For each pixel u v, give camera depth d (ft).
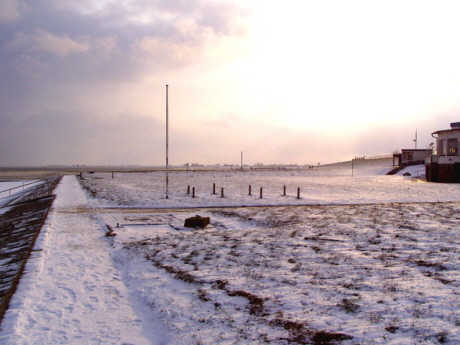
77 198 108.17
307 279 30.27
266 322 23.38
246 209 80.64
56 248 47.37
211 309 26.27
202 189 134.62
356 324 21.93
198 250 42.50
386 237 42.19
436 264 31.37
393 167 286.87
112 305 28.86
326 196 104.53
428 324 20.90
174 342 22.12
